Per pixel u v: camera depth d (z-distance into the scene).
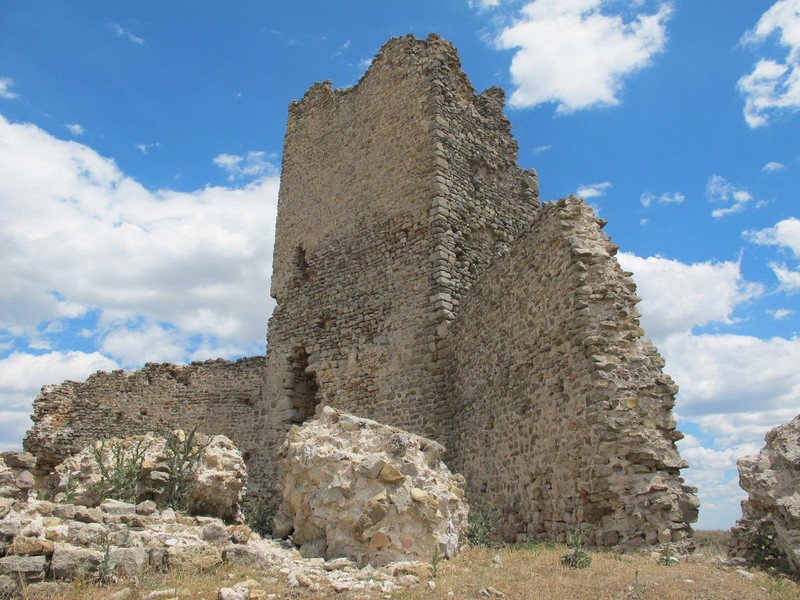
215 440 13.14
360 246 21.55
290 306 23.12
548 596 7.37
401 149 21.30
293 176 24.84
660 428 10.66
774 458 9.30
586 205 12.56
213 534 9.09
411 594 7.34
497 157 22.23
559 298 12.08
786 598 7.36
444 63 21.67
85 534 8.09
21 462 9.18
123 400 30.45
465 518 10.38
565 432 11.36
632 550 9.73
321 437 10.23
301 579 7.62
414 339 18.98
